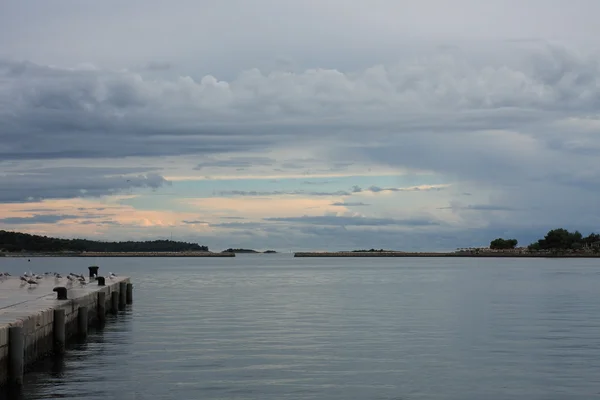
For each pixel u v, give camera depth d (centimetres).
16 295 4412
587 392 2725
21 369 2611
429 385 2819
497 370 3095
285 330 4366
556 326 4622
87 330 4278
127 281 6519
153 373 2997
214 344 3775
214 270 17375
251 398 2595
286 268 19100
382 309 5859
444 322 4838
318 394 2658
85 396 2606
